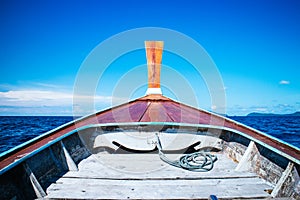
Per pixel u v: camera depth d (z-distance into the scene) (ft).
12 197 5.87
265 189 6.88
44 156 7.79
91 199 6.15
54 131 9.47
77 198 6.20
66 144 9.55
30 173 6.33
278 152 6.88
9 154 6.36
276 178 7.30
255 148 8.79
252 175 8.21
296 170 6.57
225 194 6.48
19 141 41.47
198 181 7.57
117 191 6.68
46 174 7.61
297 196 6.13
